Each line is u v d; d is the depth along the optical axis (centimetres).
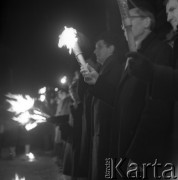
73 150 433
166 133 211
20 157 1000
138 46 262
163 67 205
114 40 354
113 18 716
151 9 273
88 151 404
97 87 286
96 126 326
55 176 650
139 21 262
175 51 217
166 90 203
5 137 964
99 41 356
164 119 211
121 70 291
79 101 445
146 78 204
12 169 751
